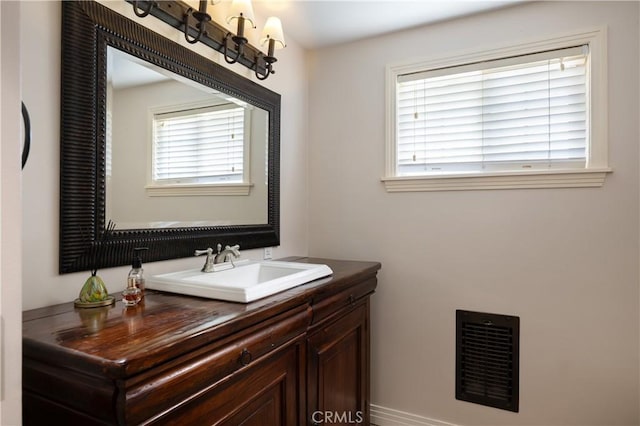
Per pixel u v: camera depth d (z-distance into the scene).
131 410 0.73
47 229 1.11
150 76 1.41
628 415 1.74
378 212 2.28
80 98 1.17
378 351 2.27
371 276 2.01
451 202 2.09
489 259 2.00
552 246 1.87
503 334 1.97
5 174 0.57
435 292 2.13
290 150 2.33
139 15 1.31
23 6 1.04
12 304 0.58
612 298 1.76
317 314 1.46
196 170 1.63
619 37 1.75
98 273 1.25
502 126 2.02
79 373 0.76
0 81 0.57
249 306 1.11
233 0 1.61
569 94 1.87
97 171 1.22
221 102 1.76
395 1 1.88
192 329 0.90
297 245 2.40
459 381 2.06
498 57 1.99
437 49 2.13
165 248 1.46
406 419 2.18
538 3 1.91
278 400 1.25
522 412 1.92
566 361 1.84
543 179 1.87
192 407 0.90
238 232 1.87
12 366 0.58
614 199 1.75
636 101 1.71
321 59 2.46
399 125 2.27
